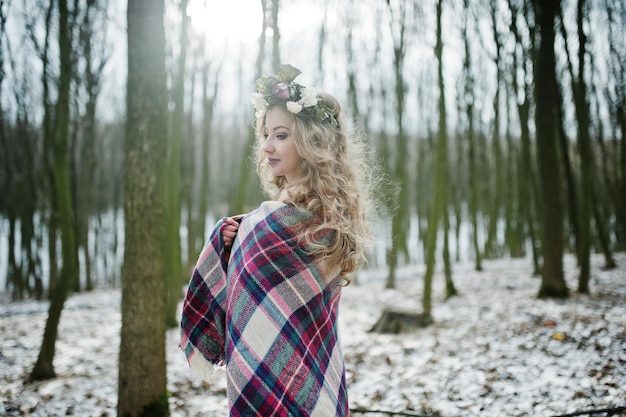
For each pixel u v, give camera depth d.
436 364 4.13
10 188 11.35
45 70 6.04
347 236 1.51
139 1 2.77
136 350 2.80
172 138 6.49
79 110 10.41
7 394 3.80
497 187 12.34
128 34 2.82
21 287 11.44
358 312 7.60
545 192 6.45
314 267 1.46
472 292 8.28
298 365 1.39
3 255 16.67
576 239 8.59
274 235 1.44
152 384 2.82
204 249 1.63
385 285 10.63
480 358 4.12
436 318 6.16
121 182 15.68
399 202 10.31
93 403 3.56
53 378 4.27
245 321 1.41
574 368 3.52
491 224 13.94
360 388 3.68
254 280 1.42
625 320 4.60
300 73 1.62
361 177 1.71
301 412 1.37
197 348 1.66
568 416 2.75
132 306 2.80
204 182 11.03
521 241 13.83
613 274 7.98
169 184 6.44
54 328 4.28
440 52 6.36
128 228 2.82
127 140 2.82
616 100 9.69
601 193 11.95
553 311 5.48
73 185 10.84
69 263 4.34
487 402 3.14
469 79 10.12
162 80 2.87
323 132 1.55
